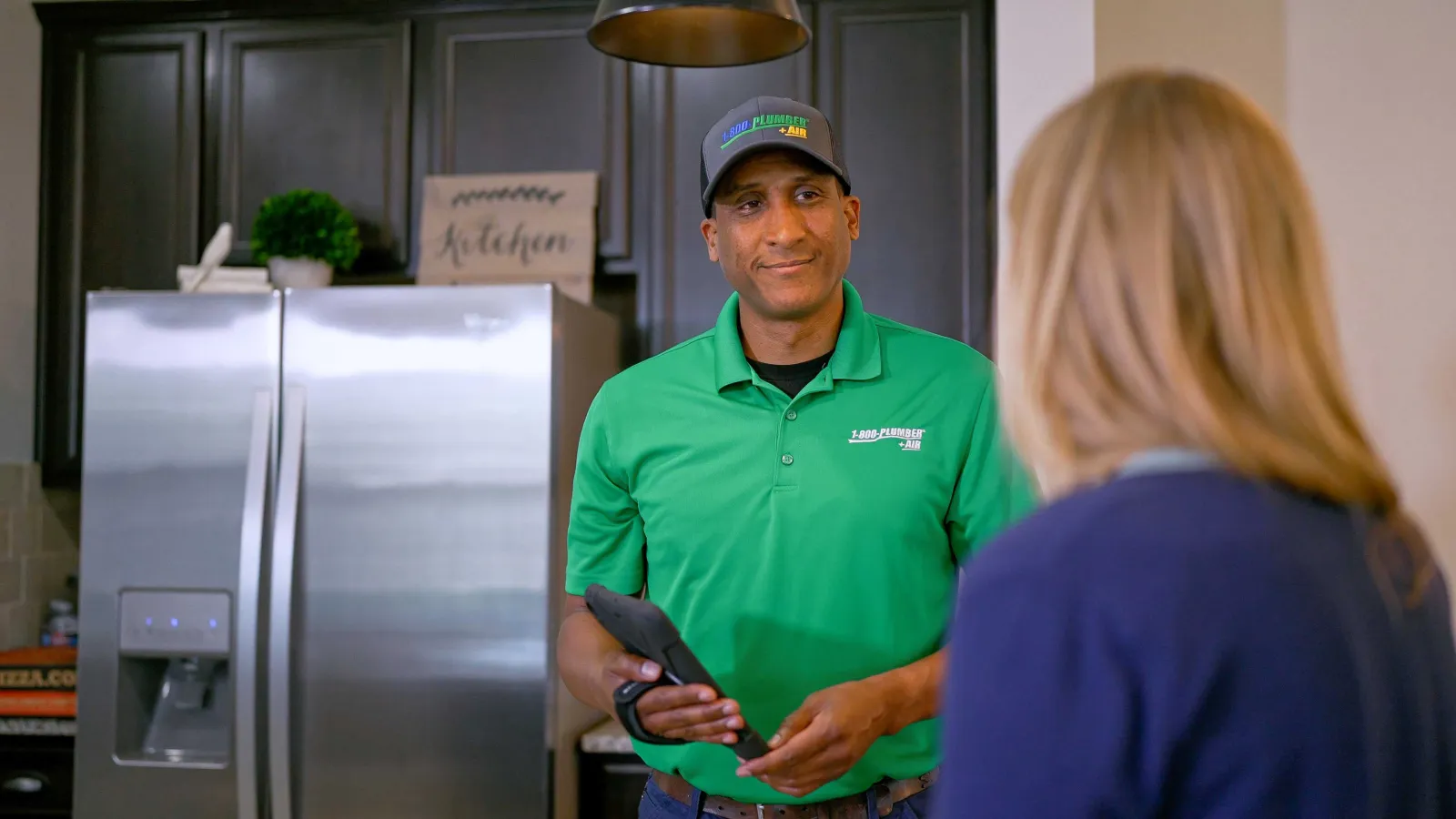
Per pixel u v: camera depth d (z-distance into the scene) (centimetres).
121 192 272
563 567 212
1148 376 59
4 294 262
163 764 211
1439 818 60
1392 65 201
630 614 105
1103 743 54
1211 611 54
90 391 216
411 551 206
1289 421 57
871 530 127
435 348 208
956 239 248
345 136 267
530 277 253
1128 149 61
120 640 213
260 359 212
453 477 206
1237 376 58
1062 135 65
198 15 271
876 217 251
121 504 215
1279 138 62
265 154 269
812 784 113
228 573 212
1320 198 202
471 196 258
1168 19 204
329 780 206
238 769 205
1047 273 63
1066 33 194
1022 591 56
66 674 228
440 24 266
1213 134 60
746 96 256
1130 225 60
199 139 270
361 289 210
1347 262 201
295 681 207
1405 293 200
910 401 132
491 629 204
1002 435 128
